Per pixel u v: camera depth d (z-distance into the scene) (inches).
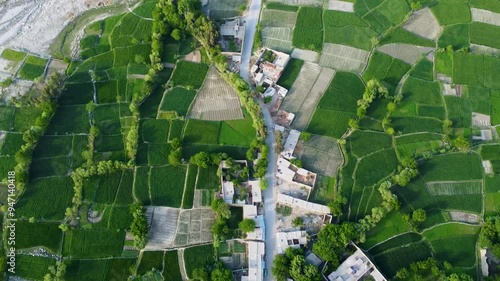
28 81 3966.5
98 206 3474.4
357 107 3939.5
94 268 3275.1
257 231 3353.8
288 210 3506.4
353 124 3779.5
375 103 3949.3
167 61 4097.0
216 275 3157.0
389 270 3319.4
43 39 4192.9
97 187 3528.5
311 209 3474.4
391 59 4190.5
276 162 3676.2
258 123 3695.9
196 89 3978.8
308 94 3993.6
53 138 3700.8
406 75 4116.6
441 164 3720.5
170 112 3855.8
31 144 3595.0
